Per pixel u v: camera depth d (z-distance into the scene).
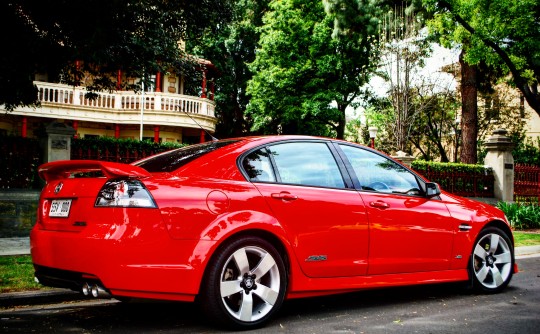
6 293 4.86
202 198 3.78
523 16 15.30
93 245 3.45
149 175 3.75
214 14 12.74
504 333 3.90
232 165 4.11
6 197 10.28
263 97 31.44
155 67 13.20
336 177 4.65
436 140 33.31
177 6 11.81
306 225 4.24
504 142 18.58
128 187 3.56
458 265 5.26
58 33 10.10
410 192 5.14
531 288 5.87
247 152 4.25
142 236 3.49
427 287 5.89
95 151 12.28
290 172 4.40
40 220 4.12
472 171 18.42
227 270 3.89
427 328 4.03
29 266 6.38
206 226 3.72
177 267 3.58
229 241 3.83
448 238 5.16
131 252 3.45
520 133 32.09
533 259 8.59
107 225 3.48
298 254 4.18
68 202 3.84
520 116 32.69
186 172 3.92
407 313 4.57
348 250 4.46
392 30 23.23
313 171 4.54
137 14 10.57
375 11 23.73
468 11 16.03
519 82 17.27
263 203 4.05
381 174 5.01
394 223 4.77
